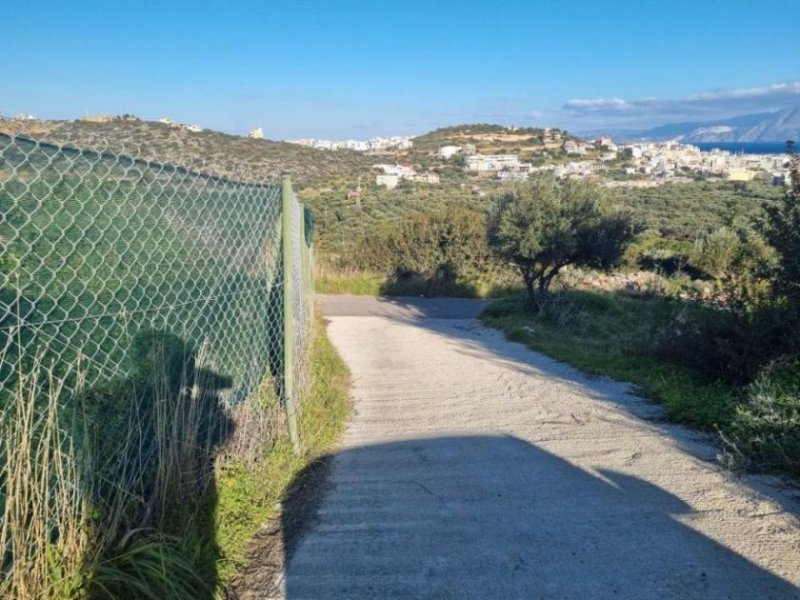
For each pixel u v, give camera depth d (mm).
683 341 6516
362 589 2799
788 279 5496
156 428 3125
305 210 9219
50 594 2385
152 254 3230
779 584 2689
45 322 2516
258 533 3383
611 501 3561
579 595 2674
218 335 4016
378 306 16953
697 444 4473
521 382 7102
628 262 18641
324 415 5445
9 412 2338
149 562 2627
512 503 3600
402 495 3799
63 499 2475
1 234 2377
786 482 3691
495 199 13883
